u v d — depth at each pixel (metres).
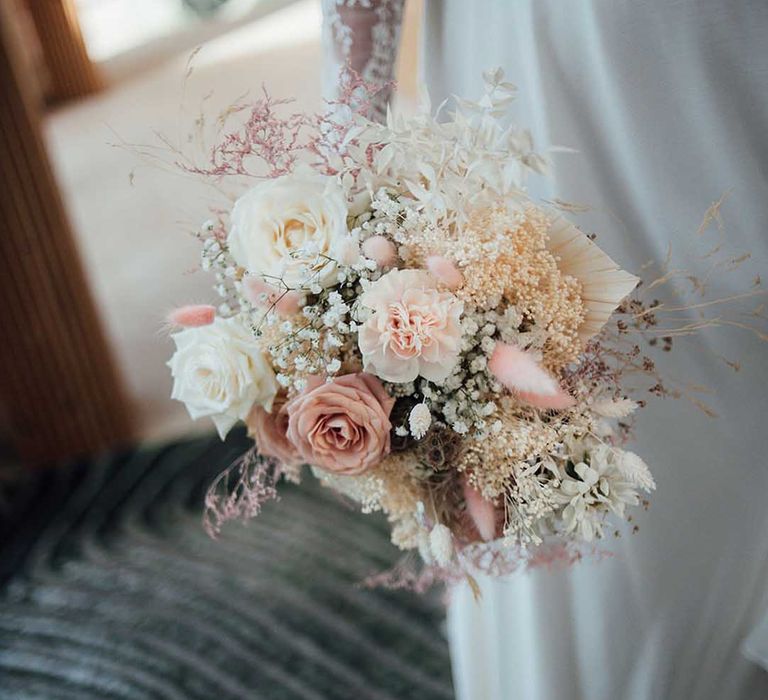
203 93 4.05
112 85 4.48
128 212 3.18
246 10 5.21
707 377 0.85
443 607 1.59
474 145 0.68
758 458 0.86
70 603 1.77
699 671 0.92
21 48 1.91
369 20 0.81
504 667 0.98
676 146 0.79
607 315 0.72
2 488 2.13
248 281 0.70
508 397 0.70
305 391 0.71
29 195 1.98
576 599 0.90
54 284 2.05
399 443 0.72
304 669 1.53
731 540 0.88
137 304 2.68
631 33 0.75
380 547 1.76
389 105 0.84
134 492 2.06
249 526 1.87
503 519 0.74
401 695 1.45
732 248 0.81
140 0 5.15
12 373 2.11
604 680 0.92
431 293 0.67
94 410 2.17
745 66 0.75
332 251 0.69
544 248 0.72
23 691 1.59
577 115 0.80
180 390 0.74
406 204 0.71
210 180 0.76
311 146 0.73
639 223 0.83
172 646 1.62
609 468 0.70
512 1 0.80
